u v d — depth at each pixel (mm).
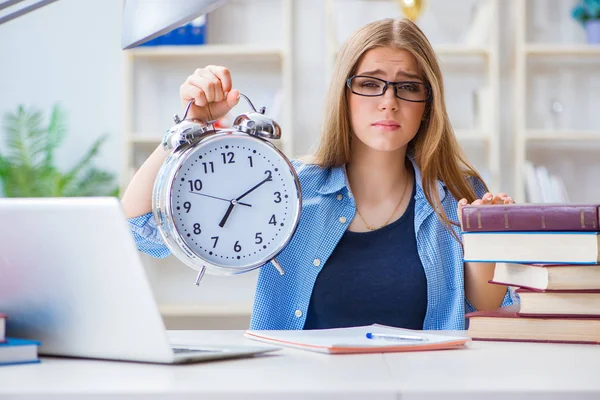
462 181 1808
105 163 3963
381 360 989
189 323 3900
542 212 1180
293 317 1686
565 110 3914
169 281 3920
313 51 3957
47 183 3727
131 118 3846
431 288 1698
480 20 3803
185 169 1171
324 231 1714
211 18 3939
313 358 1009
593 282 1167
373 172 1762
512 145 3898
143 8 1136
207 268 1179
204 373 880
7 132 3793
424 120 1766
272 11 3943
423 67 1677
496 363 957
